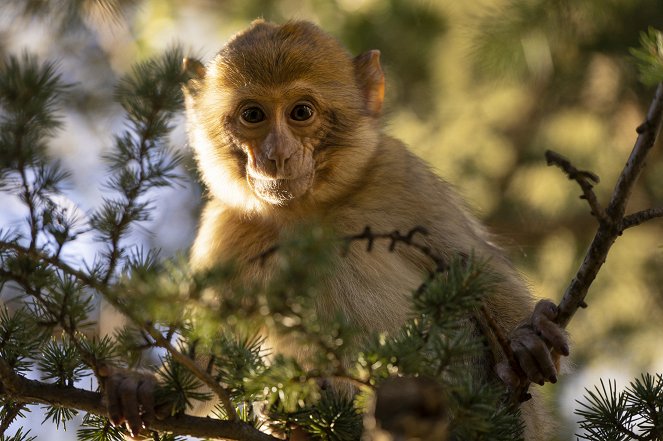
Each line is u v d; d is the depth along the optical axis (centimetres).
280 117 1174
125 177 905
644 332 1741
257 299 704
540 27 1620
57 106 1249
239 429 837
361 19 1788
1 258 779
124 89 957
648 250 1752
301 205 1171
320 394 842
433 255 768
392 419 653
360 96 1228
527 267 1722
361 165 1180
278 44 1198
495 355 1103
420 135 1792
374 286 1119
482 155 1781
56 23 1761
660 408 851
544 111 1764
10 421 875
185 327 736
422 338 741
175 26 1873
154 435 866
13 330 854
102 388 856
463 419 729
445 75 1780
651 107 790
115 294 726
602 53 1642
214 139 1212
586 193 809
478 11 1700
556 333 959
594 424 868
